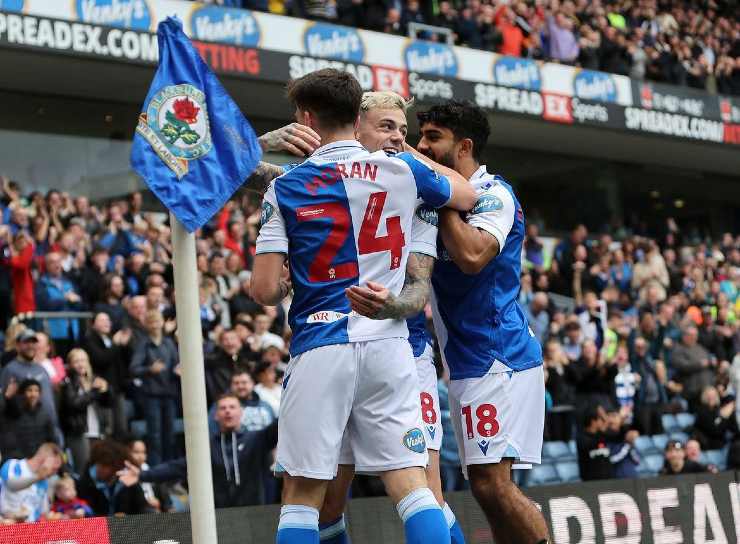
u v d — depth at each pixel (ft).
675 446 94.89
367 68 126.11
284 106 134.92
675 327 126.52
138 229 104.58
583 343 98.17
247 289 96.02
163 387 80.94
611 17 160.25
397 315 30.12
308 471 29.99
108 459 65.67
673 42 163.63
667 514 52.29
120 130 126.31
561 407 95.04
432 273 37.50
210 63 114.52
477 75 136.05
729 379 112.68
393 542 44.62
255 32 118.32
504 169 162.81
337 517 34.45
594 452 90.22
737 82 170.09
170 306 91.71
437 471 35.94
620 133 152.66
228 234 108.99
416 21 134.31
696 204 181.88
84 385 76.79
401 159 31.42
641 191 176.35
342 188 30.71
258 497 70.59
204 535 31.30
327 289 30.53
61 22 104.78
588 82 147.33
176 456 81.25
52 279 90.22
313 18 125.70
